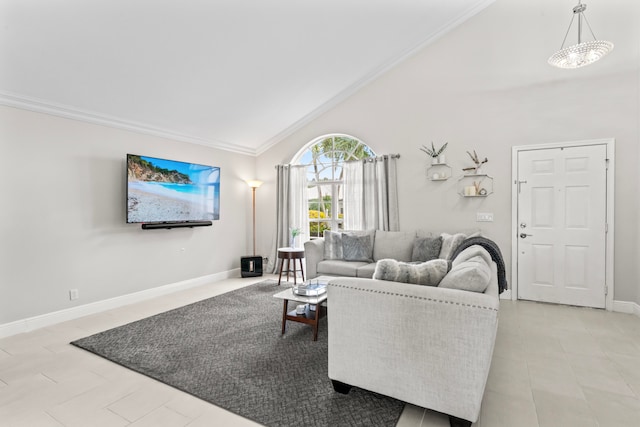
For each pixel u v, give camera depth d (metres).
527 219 3.98
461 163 4.33
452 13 4.17
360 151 5.25
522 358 2.48
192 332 3.03
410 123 4.67
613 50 3.55
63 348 2.69
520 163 4.00
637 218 3.48
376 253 4.42
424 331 1.69
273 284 4.97
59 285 3.33
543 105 3.88
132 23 2.70
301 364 2.40
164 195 4.23
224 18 2.99
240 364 2.40
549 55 3.84
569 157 3.76
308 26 3.49
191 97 3.95
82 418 1.78
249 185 5.87
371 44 4.24
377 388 1.85
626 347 2.66
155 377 2.21
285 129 5.68
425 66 4.56
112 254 3.80
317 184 5.61
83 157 3.53
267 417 1.79
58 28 2.53
